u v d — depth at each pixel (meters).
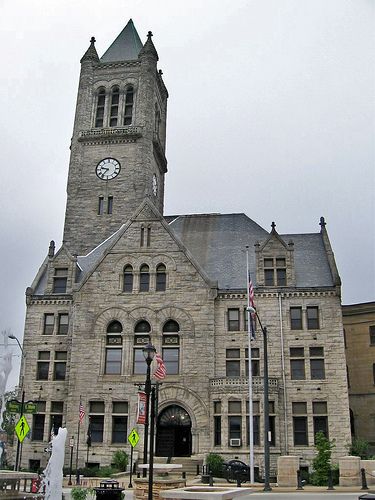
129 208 70.94
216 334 55.28
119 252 58.47
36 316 59.12
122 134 73.94
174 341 55.09
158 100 83.12
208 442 51.00
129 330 55.69
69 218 71.19
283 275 57.31
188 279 56.50
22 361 57.69
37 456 54.53
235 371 54.16
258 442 49.59
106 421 53.03
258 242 58.78
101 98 79.12
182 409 53.12
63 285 60.53
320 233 64.06
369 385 67.69
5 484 26.95
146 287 57.16
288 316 55.31
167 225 58.69
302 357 53.97
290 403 52.59
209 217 67.75
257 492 34.78
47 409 55.84
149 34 82.06
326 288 55.53
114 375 54.53
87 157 73.81
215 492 20.11
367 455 50.78
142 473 46.00
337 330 54.31
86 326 56.38
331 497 31.02
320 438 42.59
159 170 81.44
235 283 58.16
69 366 56.06
